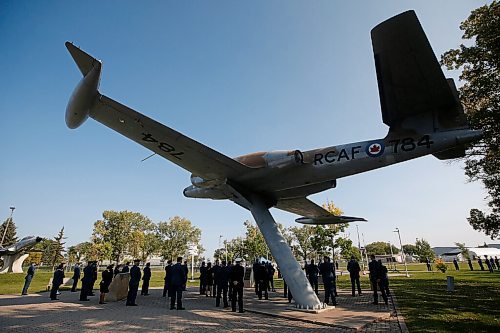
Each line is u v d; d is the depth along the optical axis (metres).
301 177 10.20
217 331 6.42
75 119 7.57
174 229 66.75
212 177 11.04
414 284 17.94
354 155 8.95
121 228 61.16
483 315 8.06
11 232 62.62
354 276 13.04
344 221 14.63
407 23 5.75
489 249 61.34
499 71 13.21
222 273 10.40
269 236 10.36
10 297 13.24
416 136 7.68
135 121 8.26
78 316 8.35
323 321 7.18
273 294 13.89
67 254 64.44
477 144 14.98
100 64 6.53
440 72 6.21
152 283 23.64
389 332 6.30
